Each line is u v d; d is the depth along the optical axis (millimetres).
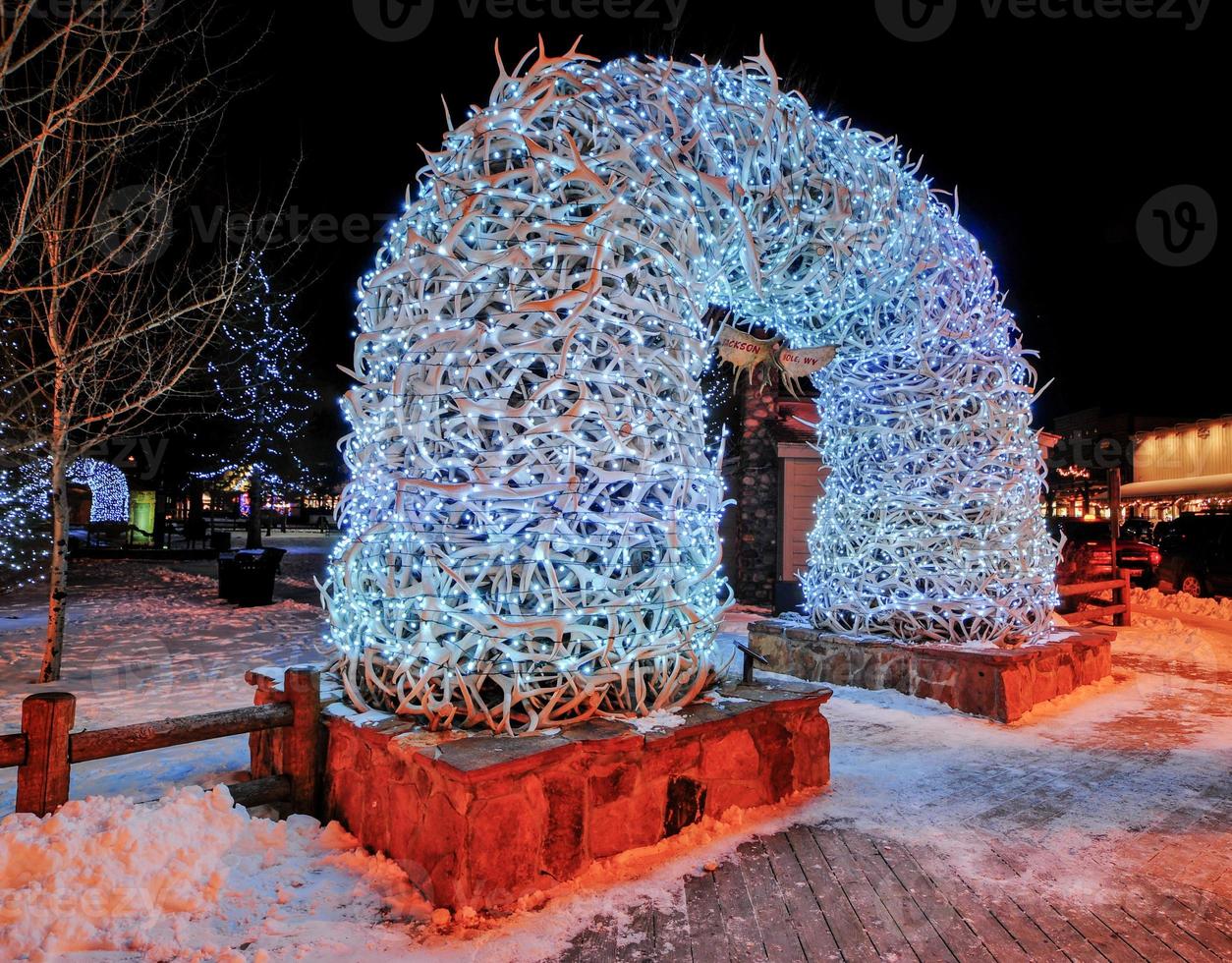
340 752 3379
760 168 4227
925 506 5789
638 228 3582
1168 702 6020
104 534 24859
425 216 3566
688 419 3611
